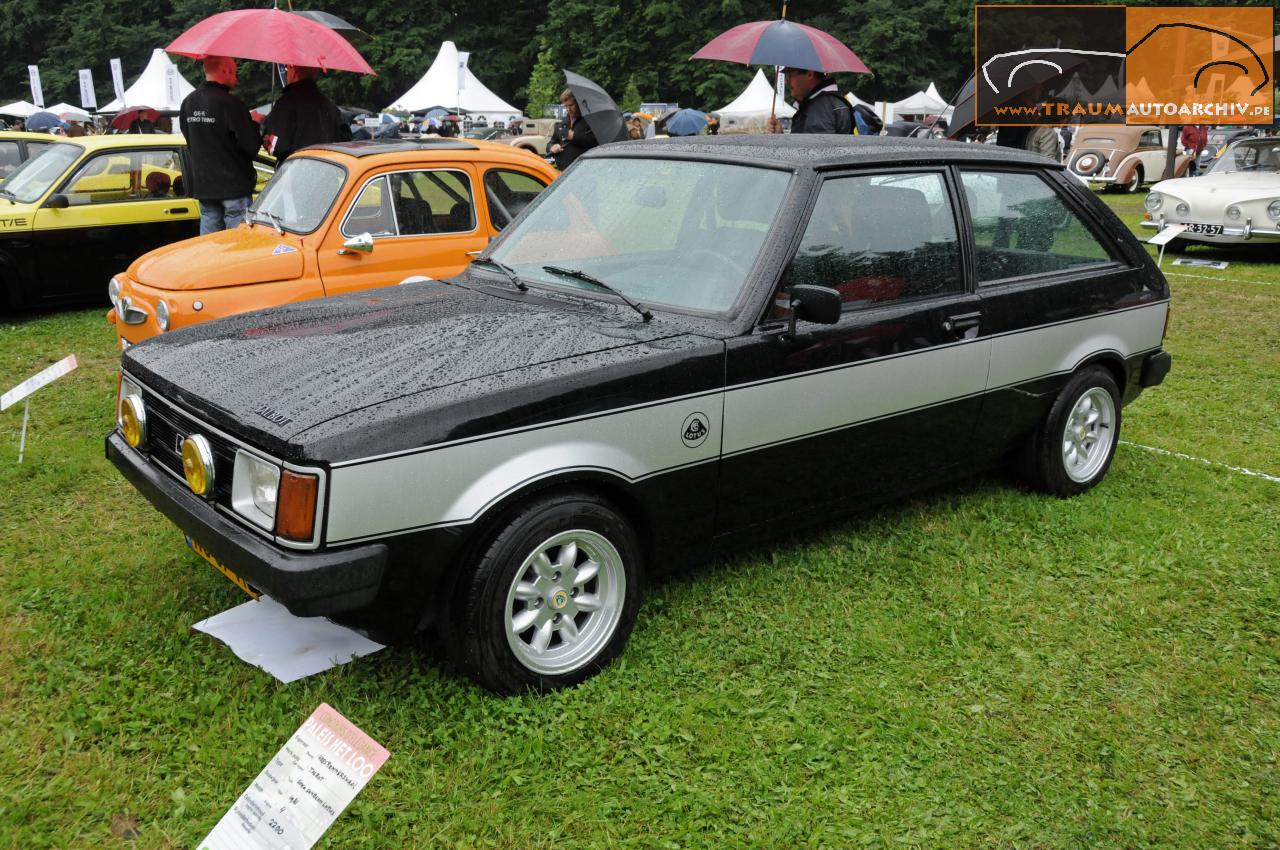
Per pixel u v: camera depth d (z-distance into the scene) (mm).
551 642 3312
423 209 6574
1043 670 3521
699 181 3932
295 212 6484
